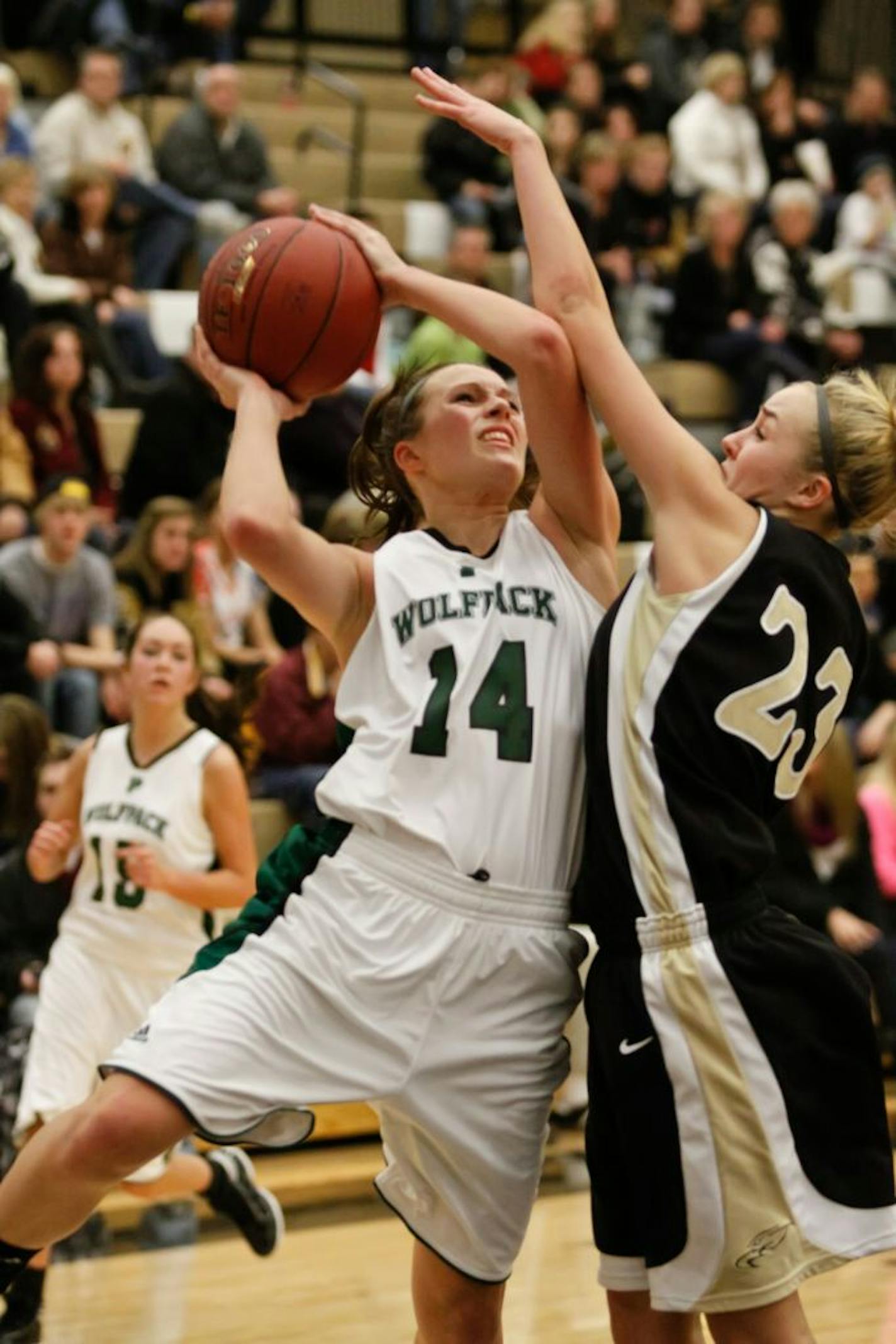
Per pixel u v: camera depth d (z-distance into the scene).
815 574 3.94
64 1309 6.25
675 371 13.38
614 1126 3.91
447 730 3.93
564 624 4.09
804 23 19.47
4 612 8.95
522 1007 3.96
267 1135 3.96
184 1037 3.76
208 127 13.64
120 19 15.30
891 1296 6.46
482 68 16.34
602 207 14.34
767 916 3.87
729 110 15.48
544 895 3.98
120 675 9.09
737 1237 3.72
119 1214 7.43
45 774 7.62
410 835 3.88
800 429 4.02
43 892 7.41
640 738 3.82
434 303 4.17
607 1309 6.20
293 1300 6.35
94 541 9.75
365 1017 3.84
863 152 16.75
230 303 4.15
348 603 4.10
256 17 17.20
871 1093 3.89
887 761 9.10
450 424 4.11
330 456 10.77
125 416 11.36
